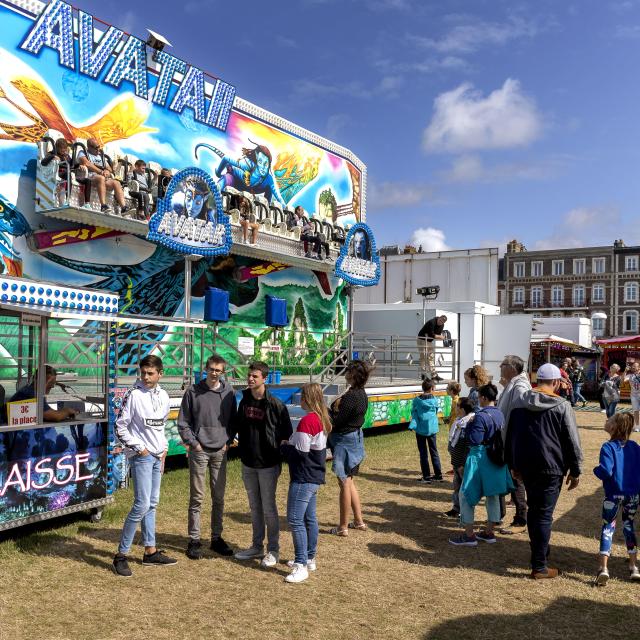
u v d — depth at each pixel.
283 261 15.02
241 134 14.14
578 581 5.29
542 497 5.33
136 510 5.20
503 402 6.04
